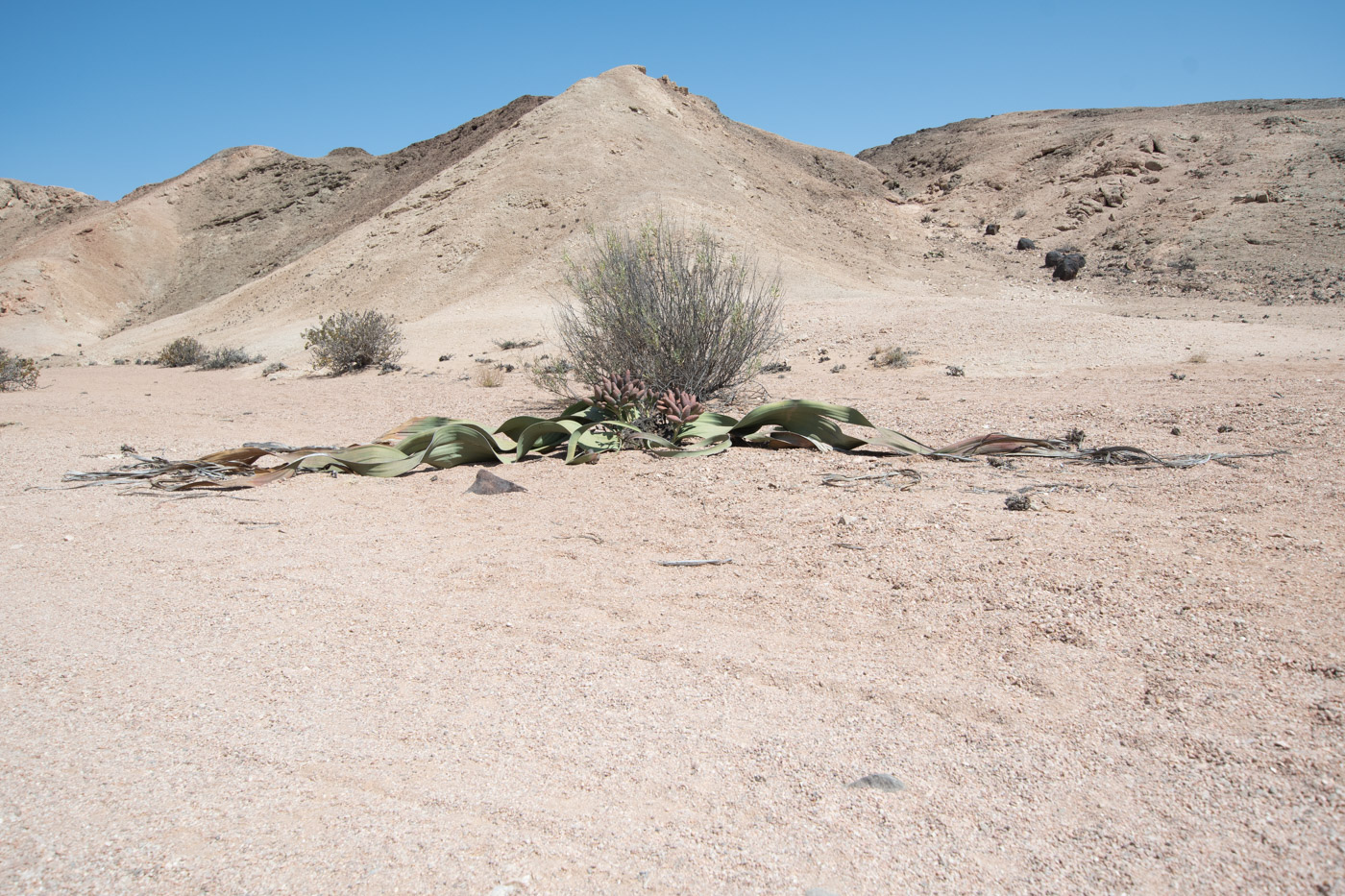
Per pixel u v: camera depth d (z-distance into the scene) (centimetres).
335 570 451
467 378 1781
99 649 344
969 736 251
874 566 409
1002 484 566
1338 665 268
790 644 328
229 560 475
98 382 2289
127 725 275
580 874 194
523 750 254
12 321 6097
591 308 1002
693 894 186
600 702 285
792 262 3694
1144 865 188
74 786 237
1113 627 316
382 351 2266
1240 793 212
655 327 943
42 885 192
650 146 4938
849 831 207
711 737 259
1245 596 330
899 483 587
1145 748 237
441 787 234
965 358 1463
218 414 1302
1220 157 5275
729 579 409
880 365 1466
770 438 768
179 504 626
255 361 2830
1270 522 423
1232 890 178
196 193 8138
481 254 4006
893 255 4834
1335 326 2197
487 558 466
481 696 294
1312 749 227
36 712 286
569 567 444
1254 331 1614
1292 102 7544
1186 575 357
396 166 8425
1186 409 829
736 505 554
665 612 371
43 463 832
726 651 324
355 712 284
